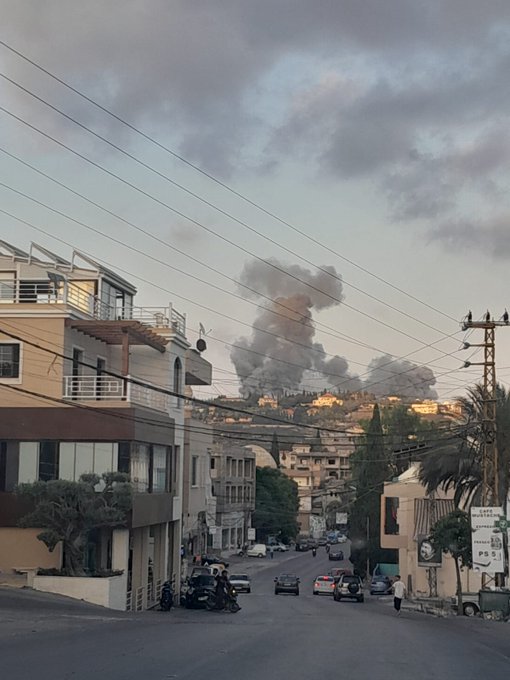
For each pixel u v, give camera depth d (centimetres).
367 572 7875
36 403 3788
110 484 3472
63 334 3825
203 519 7675
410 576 5988
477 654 1703
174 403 4656
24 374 3803
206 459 7225
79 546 3397
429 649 1772
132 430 3734
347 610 4250
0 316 3825
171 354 4591
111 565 3584
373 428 7862
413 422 8281
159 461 4278
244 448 10594
